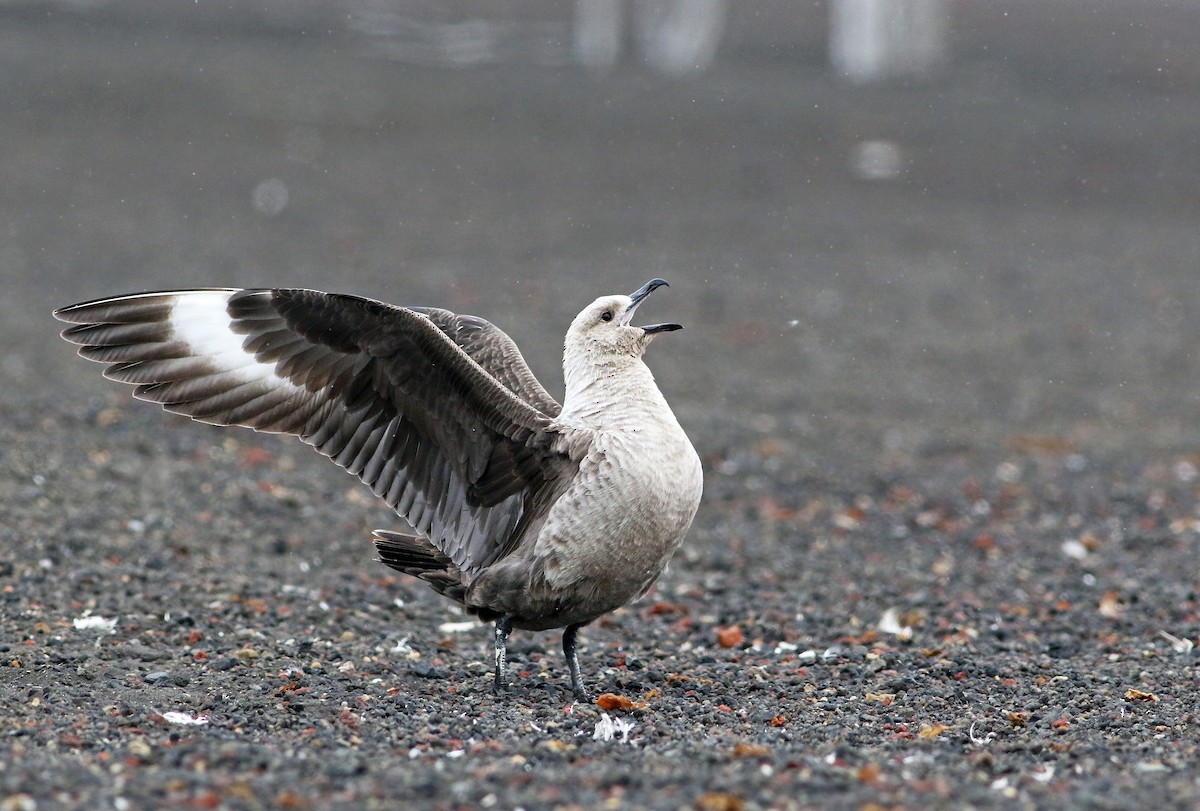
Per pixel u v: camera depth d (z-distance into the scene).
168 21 48.56
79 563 12.52
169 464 16.08
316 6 52.38
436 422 9.40
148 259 28.92
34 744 7.85
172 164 36.78
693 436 19.55
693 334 25.83
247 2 51.91
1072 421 21.48
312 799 6.94
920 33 48.69
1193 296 29.58
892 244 33.25
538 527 9.42
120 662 9.91
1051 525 16.22
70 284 26.73
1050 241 33.78
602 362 9.63
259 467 16.50
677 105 43.50
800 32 51.16
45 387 19.70
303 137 39.53
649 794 7.04
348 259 29.78
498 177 37.38
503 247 31.48
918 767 7.75
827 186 37.72
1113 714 9.23
